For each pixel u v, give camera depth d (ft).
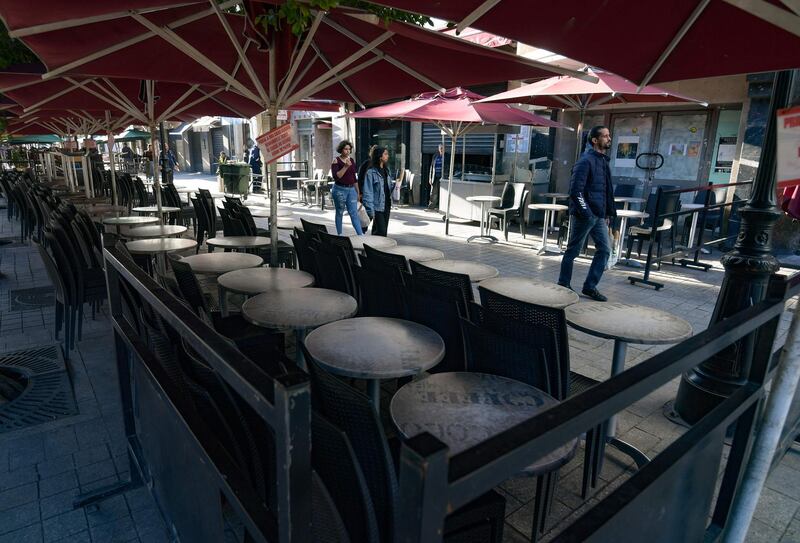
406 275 9.27
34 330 14.44
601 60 8.92
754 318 4.69
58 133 41.63
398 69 13.92
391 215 39.63
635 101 23.26
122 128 32.14
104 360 12.51
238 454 4.90
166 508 6.04
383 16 10.57
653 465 3.91
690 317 16.75
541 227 34.63
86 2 7.84
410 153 45.21
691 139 28.40
